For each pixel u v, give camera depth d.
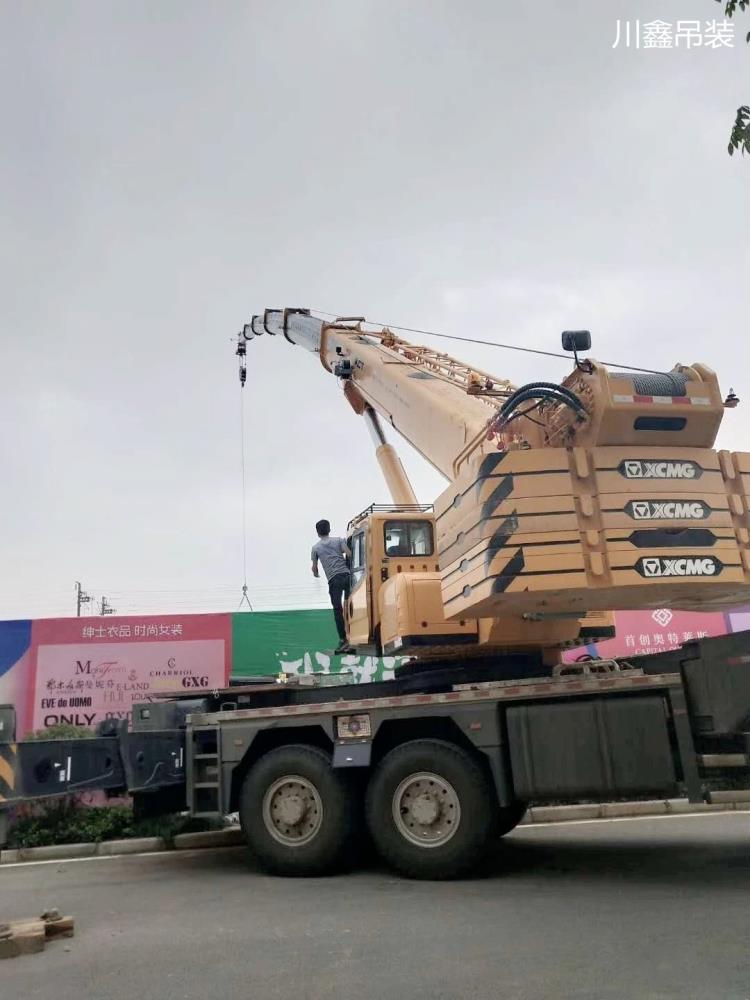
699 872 6.61
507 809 8.34
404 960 4.50
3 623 12.67
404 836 6.82
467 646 7.76
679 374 6.15
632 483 5.77
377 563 8.63
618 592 5.75
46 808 10.12
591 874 6.71
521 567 5.59
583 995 3.84
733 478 6.02
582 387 6.02
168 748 8.06
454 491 6.53
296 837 7.23
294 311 15.57
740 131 4.45
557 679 6.91
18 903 6.54
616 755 6.56
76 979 4.41
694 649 6.80
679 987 3.88
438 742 6.93
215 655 13.07
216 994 4.09
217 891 6.70
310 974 4.33
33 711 12.46
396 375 9.90
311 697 8.73
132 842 9.61
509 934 4.91
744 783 6.52
